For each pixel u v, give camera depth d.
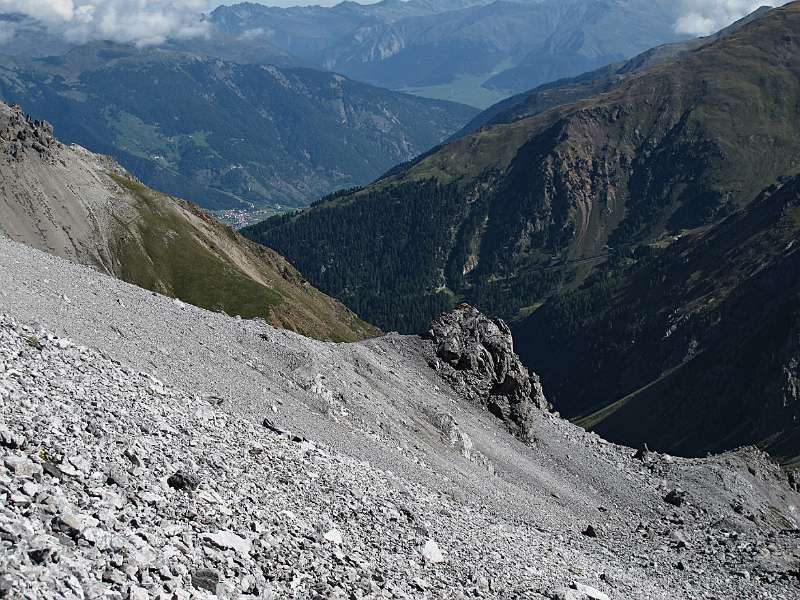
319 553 22.83
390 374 69.81
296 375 52.50
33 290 41.72
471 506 45.12
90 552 15.54
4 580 12.78
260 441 32.47
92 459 20.64
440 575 26.31
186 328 50.38
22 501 15.98
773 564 55.88
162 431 26.59
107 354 36.03
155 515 19.28
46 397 24.12
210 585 17.06
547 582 31.47
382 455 45.94
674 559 52.41
